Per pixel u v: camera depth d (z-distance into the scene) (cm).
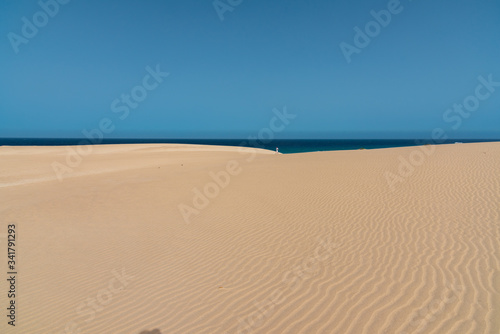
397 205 1027
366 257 666
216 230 938
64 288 607
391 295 510
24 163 2794
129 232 948
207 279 625
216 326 468
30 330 480
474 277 541
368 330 429
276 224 952
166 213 1162
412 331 419
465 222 820
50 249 814
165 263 714
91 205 1294
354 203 1098
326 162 2080
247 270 654
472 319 430
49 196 1470
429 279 548
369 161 1936
